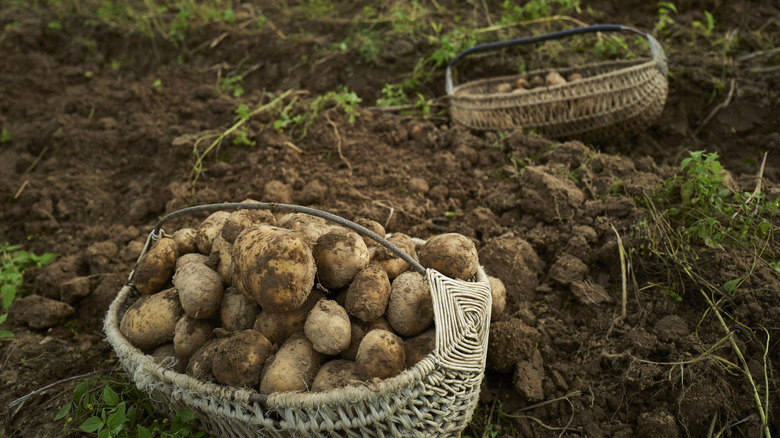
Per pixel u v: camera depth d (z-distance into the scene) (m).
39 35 2.00
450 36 1.65
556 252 1.12
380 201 1.25
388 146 1.40
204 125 1.50
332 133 1.42
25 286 1.24
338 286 0.87
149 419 0.93
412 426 0.78
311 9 1.92
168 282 0.95
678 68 1.47
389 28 1.79
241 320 0.86
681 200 1.14
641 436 0.90
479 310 0.83
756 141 1.40
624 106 1.32
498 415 0.96
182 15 1.90
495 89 1.54
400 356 0.79
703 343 0.96
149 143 1.49
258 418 0.77
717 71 1.46
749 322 0.97
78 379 1.03
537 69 1.58
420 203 1.24
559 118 1.35
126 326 0.88
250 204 0.87
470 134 1.38
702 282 1.01
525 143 1.33
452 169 1.30
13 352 1.07
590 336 1.02
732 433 0.90
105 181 1.46
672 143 1.45
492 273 1.08
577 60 1.57
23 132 1.60
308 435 0.77
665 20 1.61
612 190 1.17
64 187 1.44
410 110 1.53
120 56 1.95
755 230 1.06
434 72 1.64
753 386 0.89
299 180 1.30
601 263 1.09
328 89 1.63
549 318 1.04
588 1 1.77
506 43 1.46
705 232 1.04
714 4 1.65
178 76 1.76
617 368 0.97
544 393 0.97
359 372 0.78
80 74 1.88
